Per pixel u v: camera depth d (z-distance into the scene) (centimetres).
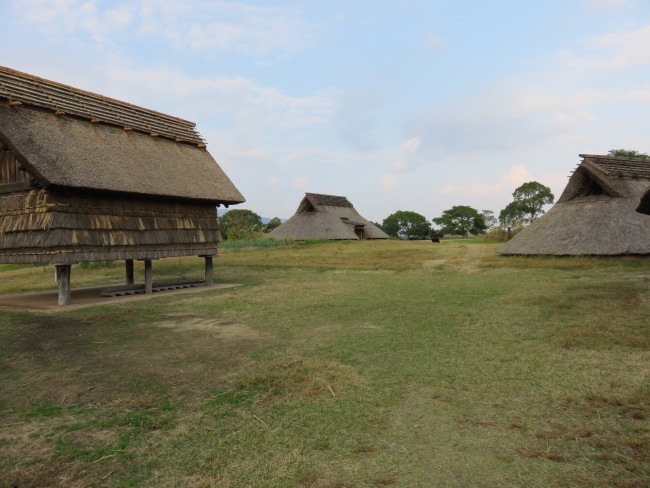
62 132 1106
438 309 900
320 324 791
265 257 2461
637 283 1151
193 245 1379
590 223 1891
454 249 2773
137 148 1295
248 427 382
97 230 1112
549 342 623
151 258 1242
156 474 314
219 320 848
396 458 328
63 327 793
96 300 1128
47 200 1023
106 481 307
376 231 4819
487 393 448
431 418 394
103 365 567
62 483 306
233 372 529
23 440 370
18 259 1069
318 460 327
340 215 4488
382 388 468
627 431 358
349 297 1089
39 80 1164
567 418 386
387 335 697
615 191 1942
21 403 448
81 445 359
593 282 1202
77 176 1023
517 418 389
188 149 1504
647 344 585
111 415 416
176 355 608
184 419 401
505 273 1540
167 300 1115
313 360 564
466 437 358
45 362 582
